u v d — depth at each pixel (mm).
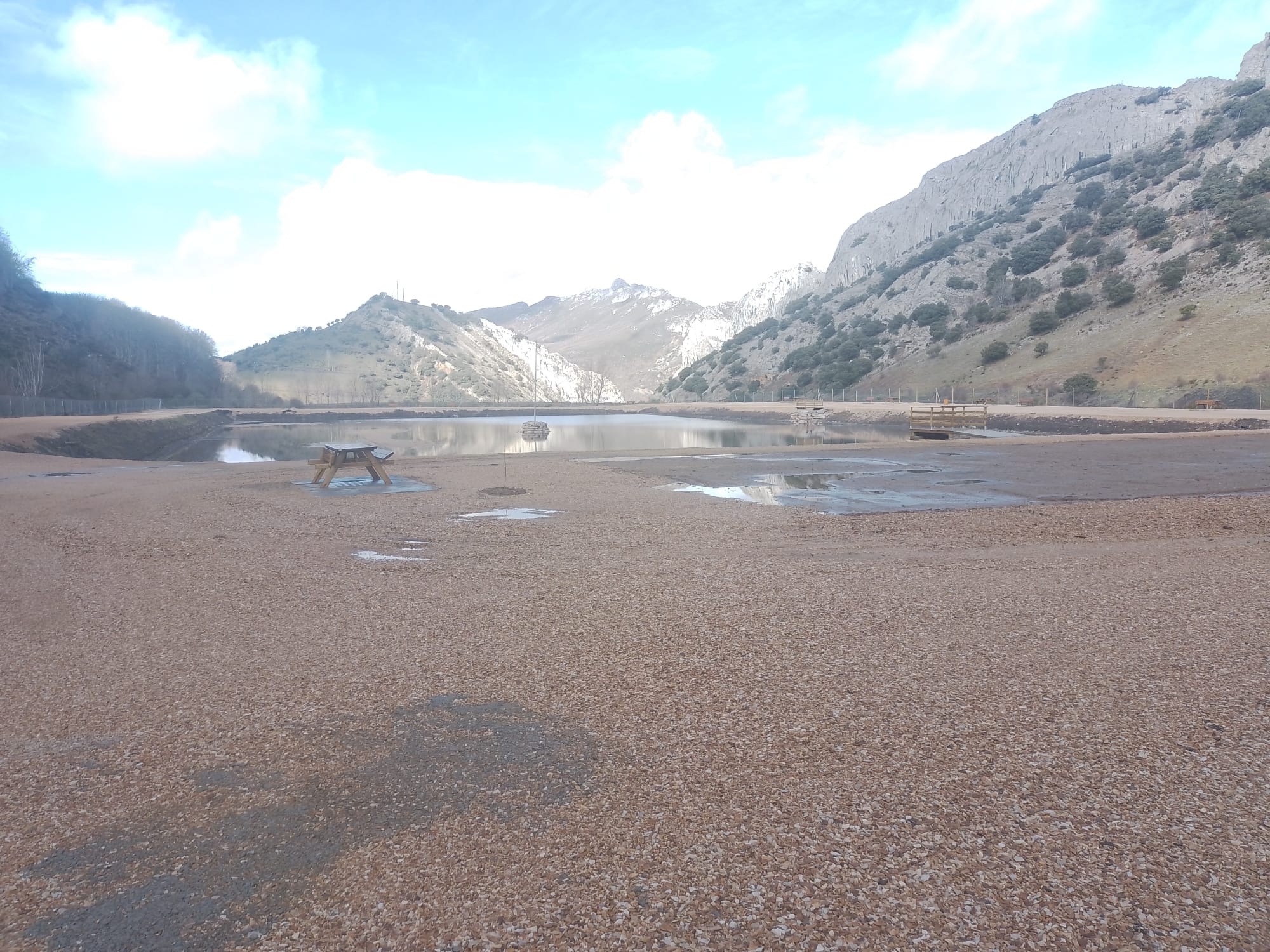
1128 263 96188
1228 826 3387
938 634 6336
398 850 3311
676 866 3156
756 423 73812
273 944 2748
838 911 2863
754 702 4906
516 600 7730
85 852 3359
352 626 6863
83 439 38344
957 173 181625
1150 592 7711
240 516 13891
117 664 5879
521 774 4008
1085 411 54219
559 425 75625
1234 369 60812
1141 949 2646
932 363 103312
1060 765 3973
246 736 4523
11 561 10039
